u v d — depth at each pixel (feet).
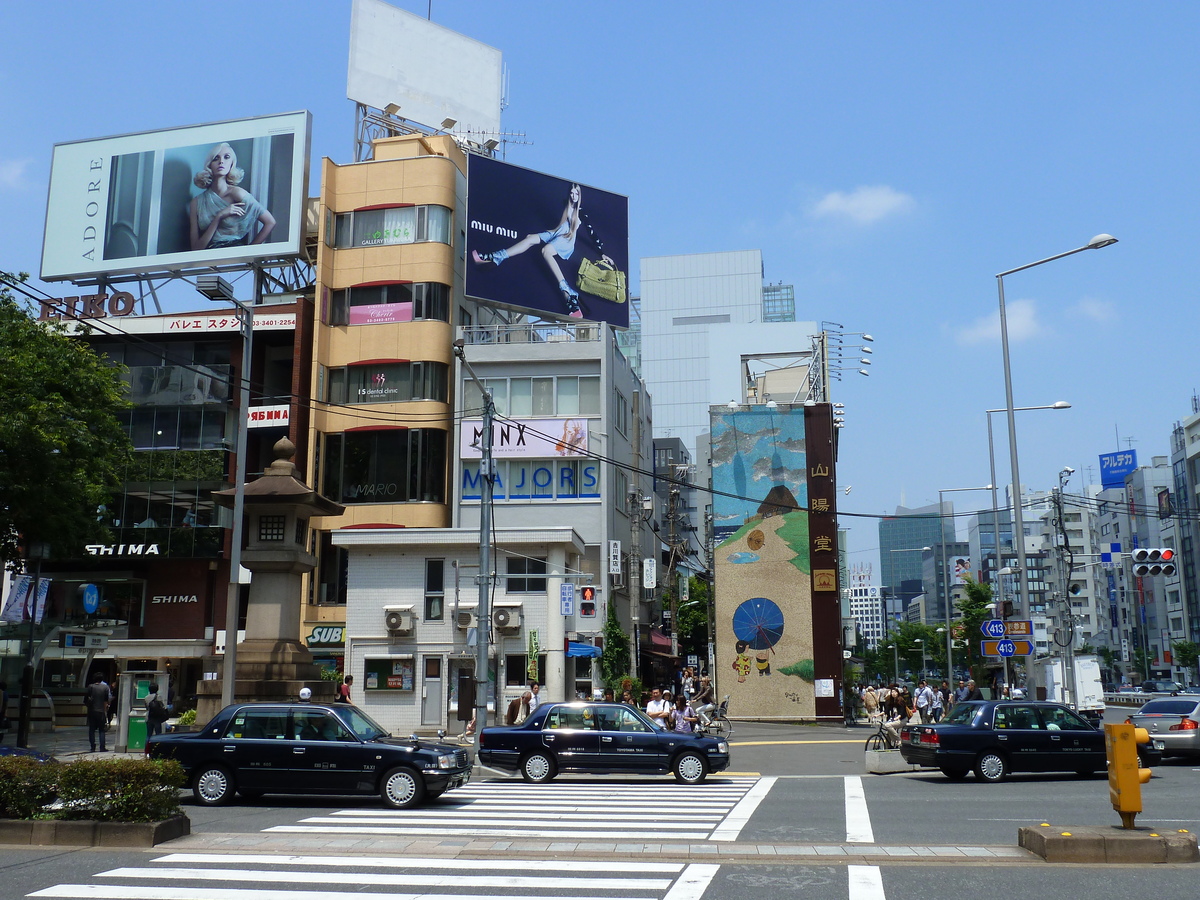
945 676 290.56
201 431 153.58
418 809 52.54
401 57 174.19
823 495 156.35
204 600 151.53
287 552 82.64
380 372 152.15
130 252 161.17
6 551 98.89
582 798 58.18
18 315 97.66
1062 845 36.09
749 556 155.63
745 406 160.25
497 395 150.30
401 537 117.39
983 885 32.24
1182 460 357.61
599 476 146.10
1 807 40.83
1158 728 78.54
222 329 154.40
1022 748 67.10
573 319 161.79
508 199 158.51
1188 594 348.79
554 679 114.62
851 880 33.09
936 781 68.28
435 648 116.37
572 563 125.80
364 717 56.80
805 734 126.52
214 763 53.47
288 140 158.20
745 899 30.42
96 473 100.89
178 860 36.52
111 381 105.29
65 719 132.16
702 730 98.99
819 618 152.66
